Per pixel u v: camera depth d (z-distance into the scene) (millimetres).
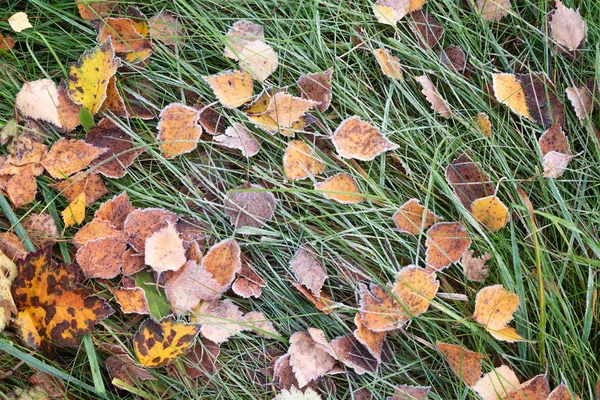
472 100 802
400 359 760
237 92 778
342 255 771
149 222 753
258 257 768
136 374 737
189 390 741
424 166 788
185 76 796
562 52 815
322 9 811
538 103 800
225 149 785
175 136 769
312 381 747
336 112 791
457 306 766
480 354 736
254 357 754
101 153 758
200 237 764
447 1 811
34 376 730
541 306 746
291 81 800
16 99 766
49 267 725
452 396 755
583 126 798
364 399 749
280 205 770
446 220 781
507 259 773
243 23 793
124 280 745
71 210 745
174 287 744
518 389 738
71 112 768
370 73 806
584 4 823
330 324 760
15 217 743
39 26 792
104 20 776
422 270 754
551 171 781
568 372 754
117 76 785
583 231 781
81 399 731
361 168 783
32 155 753
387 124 790
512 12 806
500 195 785
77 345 725
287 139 787
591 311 755
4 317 715
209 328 746
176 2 801
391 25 806
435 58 804
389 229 771
